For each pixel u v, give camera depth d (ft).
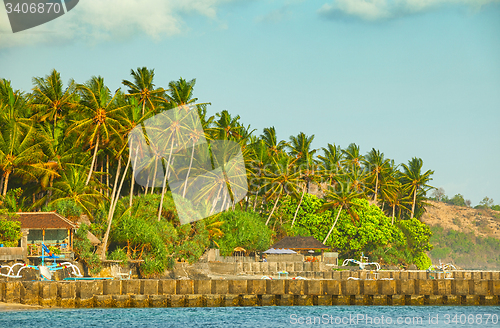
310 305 190.49
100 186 242.78
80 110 232.12
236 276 244.22
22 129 226.17
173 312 169.27
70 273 181.78
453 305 196.95
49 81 247.70
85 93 228.63
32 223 186.60
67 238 190.19
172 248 218.59
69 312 156.97
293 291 189.47
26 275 171.94
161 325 149.79
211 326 151.94
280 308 183.32
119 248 210.18
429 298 196.34
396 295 195.00
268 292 188.14
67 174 231.50
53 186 228.63
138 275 204.44
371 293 193.98
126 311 166.30
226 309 179.11
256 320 162.40
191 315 166.09
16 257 168.35
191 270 224.94
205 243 239.50
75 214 204.13
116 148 243.81
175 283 180.34
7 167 214.28
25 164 219.00
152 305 174.70
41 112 247.70
